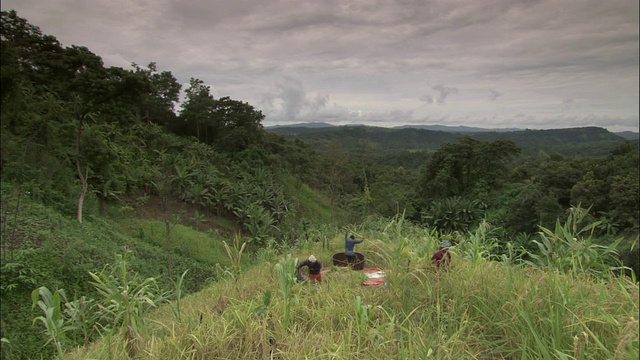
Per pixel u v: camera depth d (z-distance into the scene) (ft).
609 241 69.00
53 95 88.12
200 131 152.46
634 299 8.64
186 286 48.85
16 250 35.63
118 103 62.34
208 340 9.02
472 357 7.74
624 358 6.20
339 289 13.01
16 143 62.23
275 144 162.30
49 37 97.76
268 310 10.52
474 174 132.36
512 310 8.93
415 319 10.07
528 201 92.43
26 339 27.53
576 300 8.98
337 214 139.95
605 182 85.87
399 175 176.76
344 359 7.67
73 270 36.22
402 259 13.26
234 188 106.22
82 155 63.52
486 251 14.65
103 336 11.23
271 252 24.82
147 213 85.35
